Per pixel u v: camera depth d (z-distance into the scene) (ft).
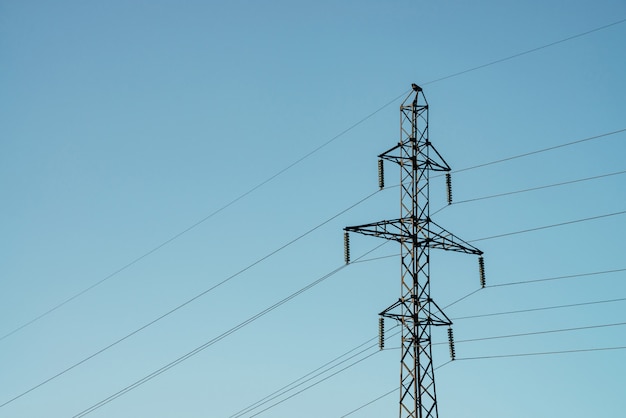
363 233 174.40
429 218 174.91
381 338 171.53
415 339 165.37
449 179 188.96
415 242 171.73
